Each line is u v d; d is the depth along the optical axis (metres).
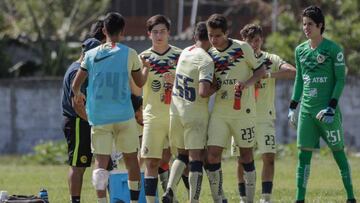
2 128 91.50
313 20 35.03
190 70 33.66
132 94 35.41
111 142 32.94
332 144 35.66
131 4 122.88
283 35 91.81
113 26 32.91
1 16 100.25
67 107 34.91
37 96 91.19
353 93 85.19
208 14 117.88
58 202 40.97
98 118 32.59
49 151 79.12
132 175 33.41
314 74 35.38
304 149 36.06
